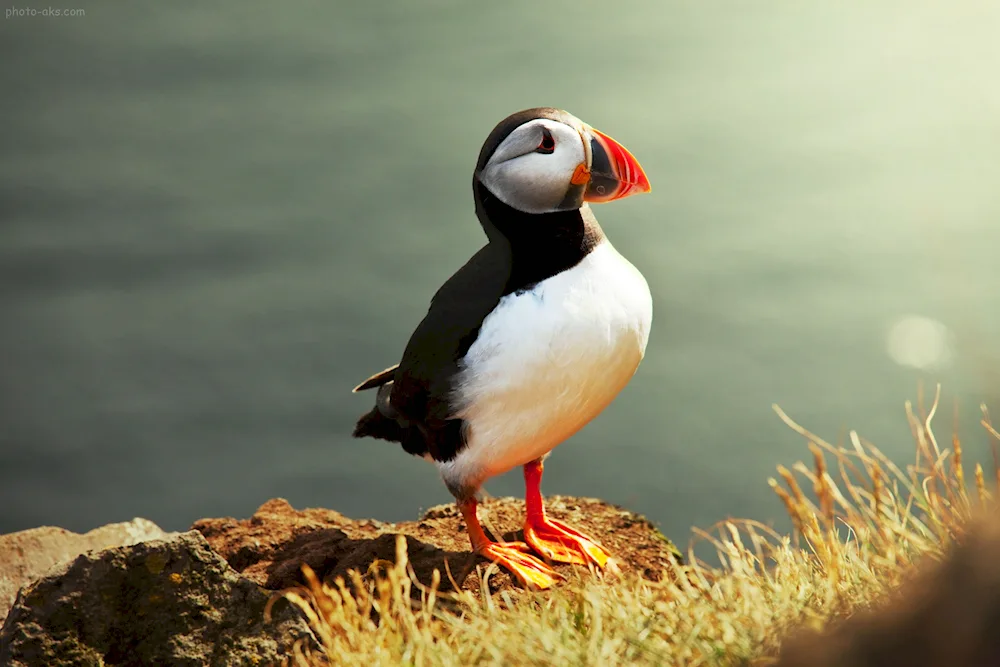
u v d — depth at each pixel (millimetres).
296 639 4617
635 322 5117
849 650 3424
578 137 4922
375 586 5355
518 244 5016
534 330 4910
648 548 5949
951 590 3199
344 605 5066
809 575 4512
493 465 5301
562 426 5227
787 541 4840
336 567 5641
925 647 3197
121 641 4574
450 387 5066
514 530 6047
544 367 4934
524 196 4949
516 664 4094
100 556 4680
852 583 4215
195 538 4773
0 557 5738
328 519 6477
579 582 4926
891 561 4230
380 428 5914
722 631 4027
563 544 5734
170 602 4633
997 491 3693
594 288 5012
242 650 4578
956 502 4344
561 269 5008
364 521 6414
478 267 5160
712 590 4469
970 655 3080
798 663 3553
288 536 6168
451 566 5480
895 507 4660
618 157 4945
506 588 5285
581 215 5070
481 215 5148
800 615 3982
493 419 5094
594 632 4160
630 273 5227
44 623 4531
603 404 5324
